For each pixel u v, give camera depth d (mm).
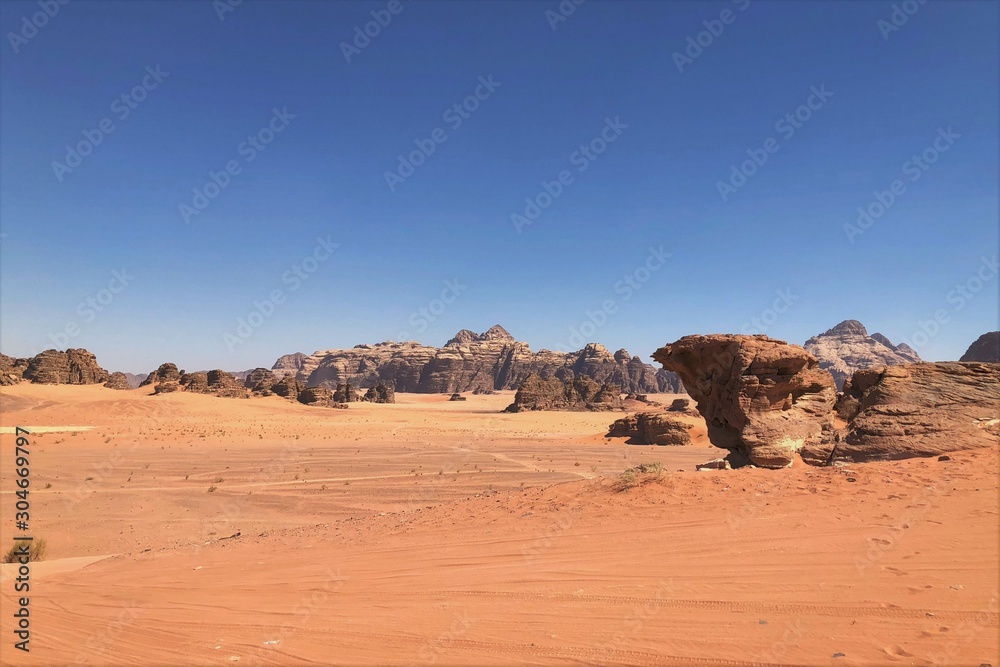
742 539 10070
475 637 7047
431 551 11945
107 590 11375
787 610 6965
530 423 116875
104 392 129250
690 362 22812
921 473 13430
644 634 6668
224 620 8664
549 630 7051
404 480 40906
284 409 132625
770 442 19438
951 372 19234
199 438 75438
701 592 7820
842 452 18266
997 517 9945
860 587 7484
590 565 9570
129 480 41812
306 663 6754
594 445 69062
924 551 8633
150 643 7883
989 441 16547
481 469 46031
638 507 13289
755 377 20109
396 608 8469
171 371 155000
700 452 58312
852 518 10680
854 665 5512
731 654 5973
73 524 29031
